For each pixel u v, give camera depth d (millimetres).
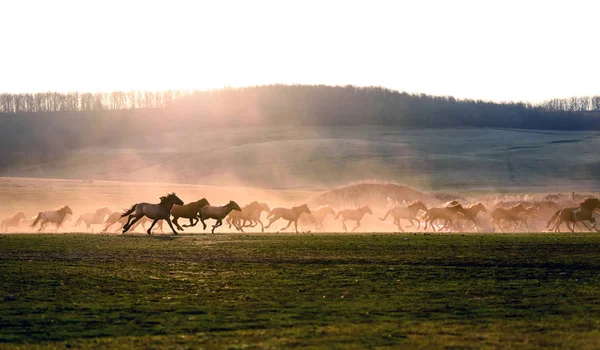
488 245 36094
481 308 22297
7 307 22609
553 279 27359
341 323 20281
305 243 37656
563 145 168250
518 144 174250
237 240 39438
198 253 34344
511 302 23203
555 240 37875
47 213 54969
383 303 23109
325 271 29250
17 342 18438
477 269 29531
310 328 19641
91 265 30672
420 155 162500
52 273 28641
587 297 23922
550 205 60094
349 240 38969
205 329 19703
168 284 26594
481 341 18094
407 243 37281
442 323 20219
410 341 18109
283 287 26000
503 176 138000
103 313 21812
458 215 54875
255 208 53156
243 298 24031
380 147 174250
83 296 24422
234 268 30078
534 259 31734
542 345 17672
